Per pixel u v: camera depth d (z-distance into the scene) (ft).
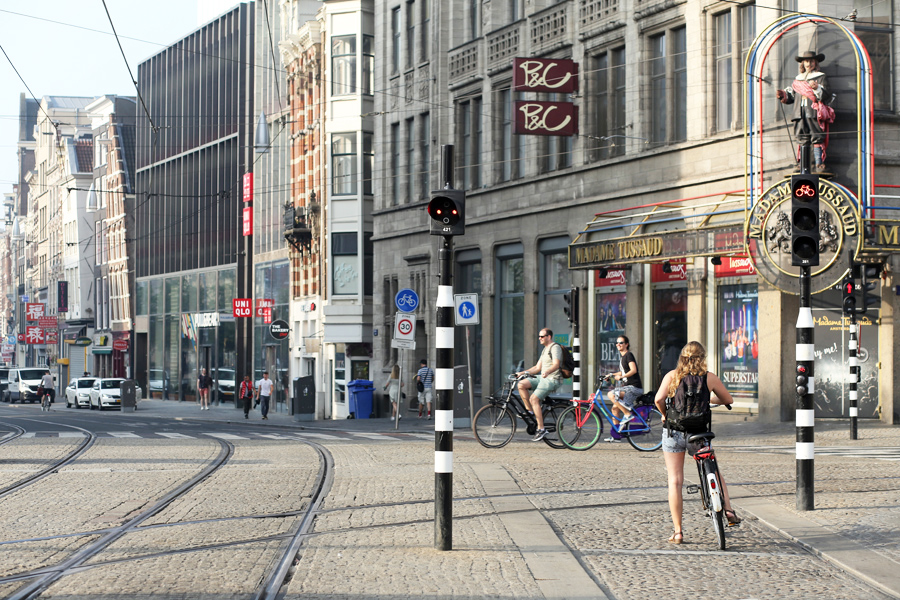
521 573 27.09
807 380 36.99
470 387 89.20
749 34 82.79
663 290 89.97
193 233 212.23
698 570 27.73
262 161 184.34
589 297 98.17
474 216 115.34
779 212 75.25
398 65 133.39
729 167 82.84
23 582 27.02
